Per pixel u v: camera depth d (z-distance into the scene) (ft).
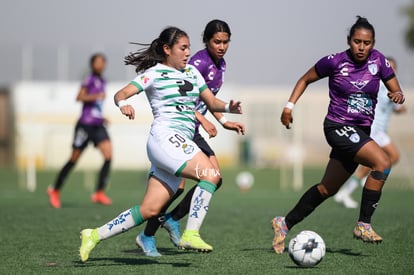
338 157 91.97
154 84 83.46
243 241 106.32
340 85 90.79
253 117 417.49
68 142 350.64
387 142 161.58
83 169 355.97
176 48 84.07
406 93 360.89
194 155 80.84
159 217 92.07
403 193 239.71
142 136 348.38
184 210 97.71
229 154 371.35
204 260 88.48
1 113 357.61
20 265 85.20
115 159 349.00
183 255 92.94
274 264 85.10
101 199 175.52
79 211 153.89
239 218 140.26
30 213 148.25
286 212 154.92
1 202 182.80
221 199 201.77
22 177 306.76
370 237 90.22
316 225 124.98
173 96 83.51
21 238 108.99
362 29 88.43
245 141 404.98
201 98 87.35
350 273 79.00
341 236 110.01
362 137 89.76
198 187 80.23
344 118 91.20
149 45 87.97
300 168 318.86
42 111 349.00
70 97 349.82
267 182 296.10
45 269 82.38
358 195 231.30
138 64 86.07
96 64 166.30
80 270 81.51
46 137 349.61
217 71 98.73
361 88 90.48
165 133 82.28
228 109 85.05
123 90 82.38
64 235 112.37
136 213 82.02
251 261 87.45
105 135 171.94
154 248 93.71
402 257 89.81
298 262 82.33
